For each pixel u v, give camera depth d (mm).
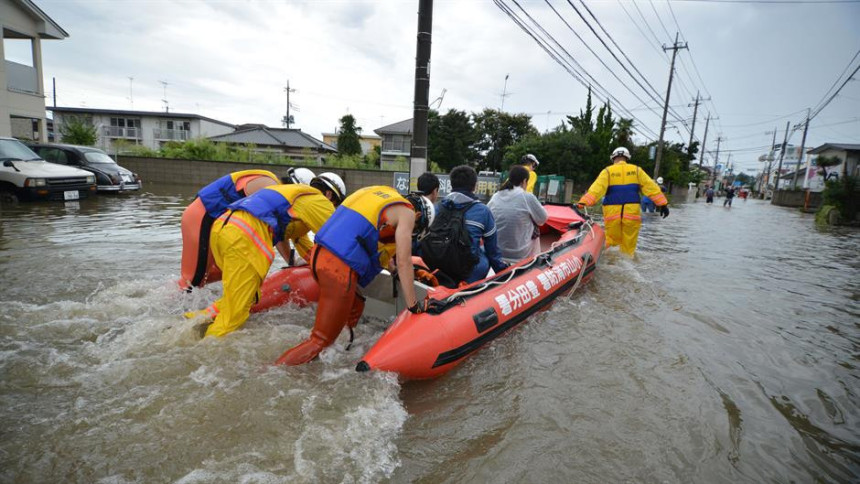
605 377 3068
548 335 3736
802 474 2207
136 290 4258
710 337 3939
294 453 2080
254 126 52719
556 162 29297
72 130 23484
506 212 4676
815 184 36500
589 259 5203
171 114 41719
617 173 6996
